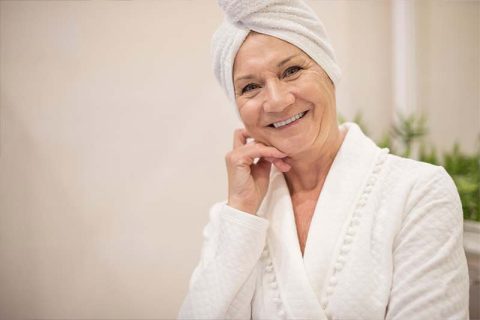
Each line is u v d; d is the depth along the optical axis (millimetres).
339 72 754
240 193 768
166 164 1194
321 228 709
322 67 723
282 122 726
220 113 1250
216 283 723
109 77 1078
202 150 1238
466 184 1334
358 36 1666
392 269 646
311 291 662
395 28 1768
